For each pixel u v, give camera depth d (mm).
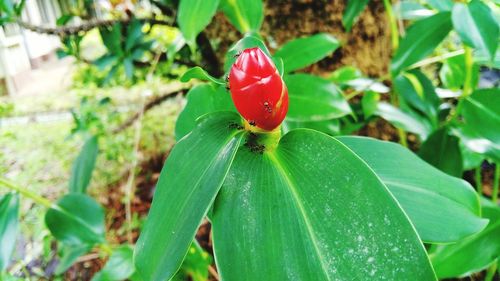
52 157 1151
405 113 456
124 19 680
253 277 185
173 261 182
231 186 210
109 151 1007
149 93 979
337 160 209
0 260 405
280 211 199
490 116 358
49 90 1939
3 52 1989
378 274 181
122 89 1366
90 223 480
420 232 227
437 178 249
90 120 886
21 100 1811
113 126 1092
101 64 720
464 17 295
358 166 204
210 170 207
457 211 234
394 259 183
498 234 345
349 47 587
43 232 817
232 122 234
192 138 232
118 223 846
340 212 195
